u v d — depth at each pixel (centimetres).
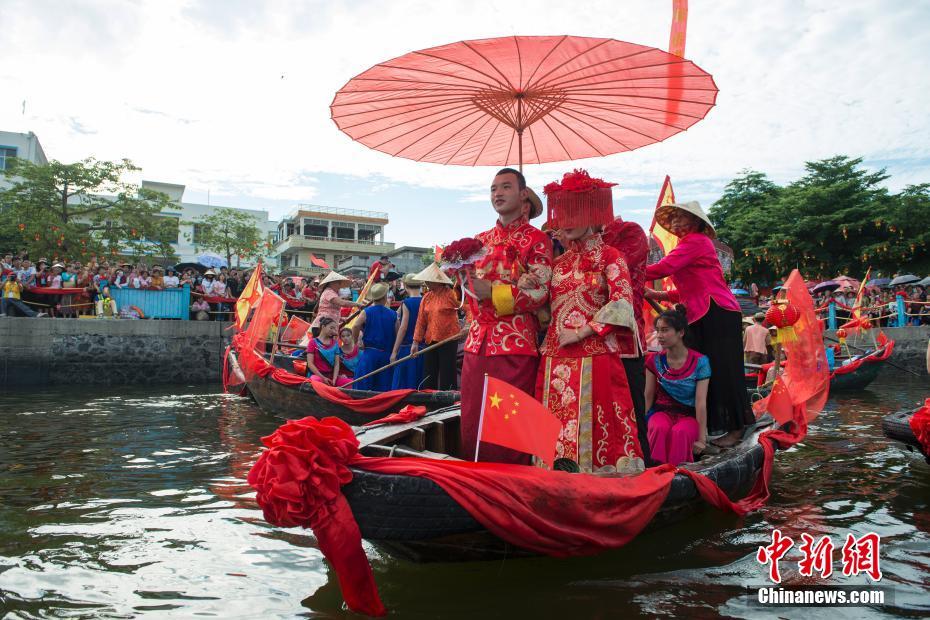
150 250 2862
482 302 340
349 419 702
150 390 1334
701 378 434
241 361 873
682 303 462
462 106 382
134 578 304
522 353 333
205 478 512
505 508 257
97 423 819
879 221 2552
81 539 362
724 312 447
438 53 313
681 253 441
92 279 1598
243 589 290
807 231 2731
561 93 365
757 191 3328
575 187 329
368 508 248
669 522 353
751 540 349
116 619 259
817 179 3014
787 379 604
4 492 466
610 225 350
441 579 295
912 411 547
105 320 1510
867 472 526
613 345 335
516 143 439
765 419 514
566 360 340
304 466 236
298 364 930
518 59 320
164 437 709
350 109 378
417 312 807
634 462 331
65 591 288
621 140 431
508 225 344
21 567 318
